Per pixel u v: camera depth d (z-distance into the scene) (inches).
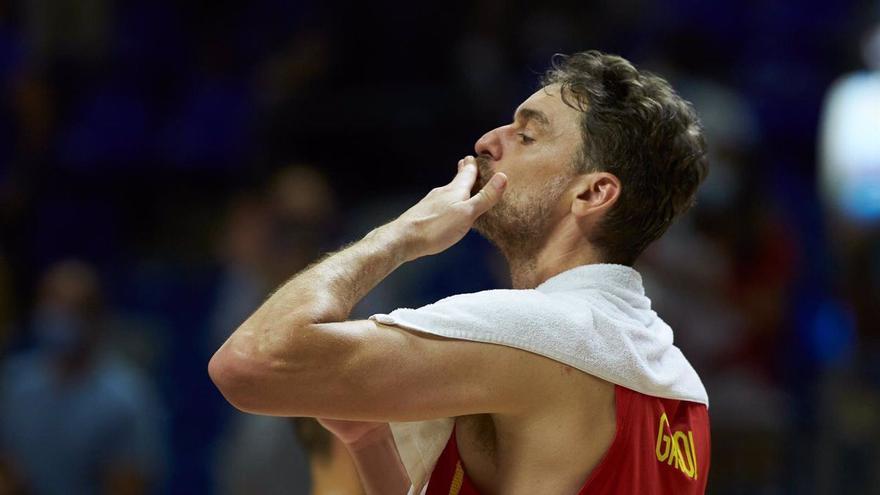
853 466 715.4
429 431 278.4
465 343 255.0
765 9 1052.5
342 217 920.3
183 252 1013.8
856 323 751.1
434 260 824.3
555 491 260.2
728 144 807.1
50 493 751.1
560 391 258.1
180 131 1059.3
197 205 1042.1
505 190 286.4
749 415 703.7
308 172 780.0
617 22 994.1
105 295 936.9
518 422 261.9
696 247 741.3
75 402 756.6
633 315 275.9
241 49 1082.1
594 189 281.4
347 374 251.4
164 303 922.1
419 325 255.0
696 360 709.9
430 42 1016.2
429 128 981.2
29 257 1005.8
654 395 270.2
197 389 873.5
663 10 1027.3
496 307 257.8
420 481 280.2
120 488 756.6
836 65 1029.2
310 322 252.8
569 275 278.4
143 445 767.7
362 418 256.4
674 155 286.4
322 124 994.1
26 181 1024.2
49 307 767.1
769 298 784.3
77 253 1019.9
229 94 1060.5
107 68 1102.4
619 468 260.1
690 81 889.5
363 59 1023.0
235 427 792.9
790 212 946.7
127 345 886.4
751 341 778.2
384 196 978.1
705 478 289.3
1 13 1098.1
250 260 757.3
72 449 753.0
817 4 1050.7
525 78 962.1
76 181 1054.4
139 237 1037.2
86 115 1083.3
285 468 582.9
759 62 1037.2
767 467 700.0
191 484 845.8
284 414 257.1
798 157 1000.2
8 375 777.6
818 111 1005.8
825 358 820.0
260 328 255.1
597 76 288.5
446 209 276.8
